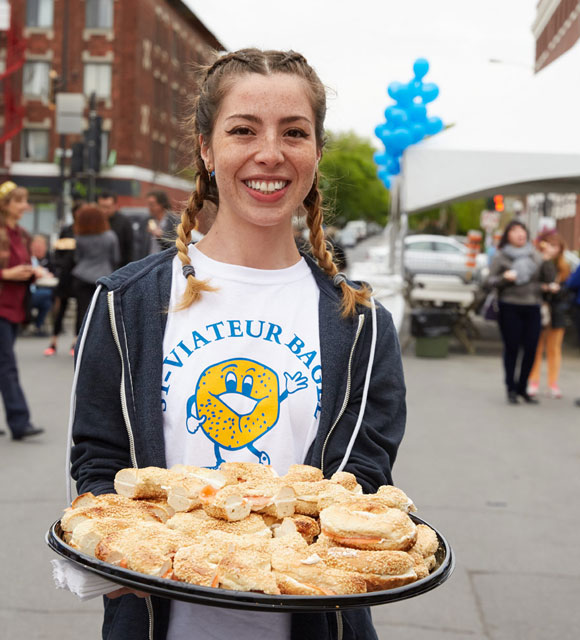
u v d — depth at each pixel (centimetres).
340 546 154
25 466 635
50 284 1270
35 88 4431
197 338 185
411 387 1083
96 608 393
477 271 2109
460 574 444
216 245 193
